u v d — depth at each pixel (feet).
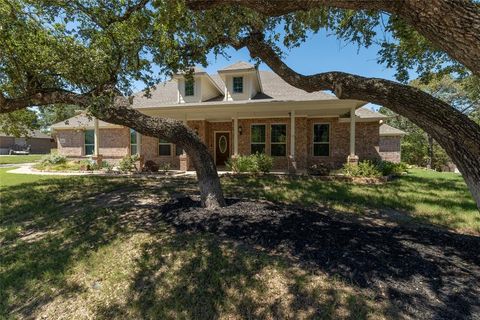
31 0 14.56
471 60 7.72
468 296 9.16
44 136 139.33
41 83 17.24
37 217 19.10
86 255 12.96
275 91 43.09
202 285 10.38
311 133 45.96
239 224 14.79
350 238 13.16
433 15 7.59
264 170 37.32
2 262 13.04
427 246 12.64
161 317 9.20
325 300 9.23
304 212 17.38
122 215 17.61
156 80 19.85
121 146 55.16
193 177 36.22
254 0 9.89
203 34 18.51
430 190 27.78
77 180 32.94
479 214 19.29
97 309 9.79
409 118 10.66
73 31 16.34
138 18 16.29
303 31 21.76
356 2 8.52
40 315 9.78
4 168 51.98
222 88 47.47
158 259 12.06
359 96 12.17
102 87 16.56
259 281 10.32
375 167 34.81
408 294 9.29
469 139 9.11
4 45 14.56
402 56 20.79
